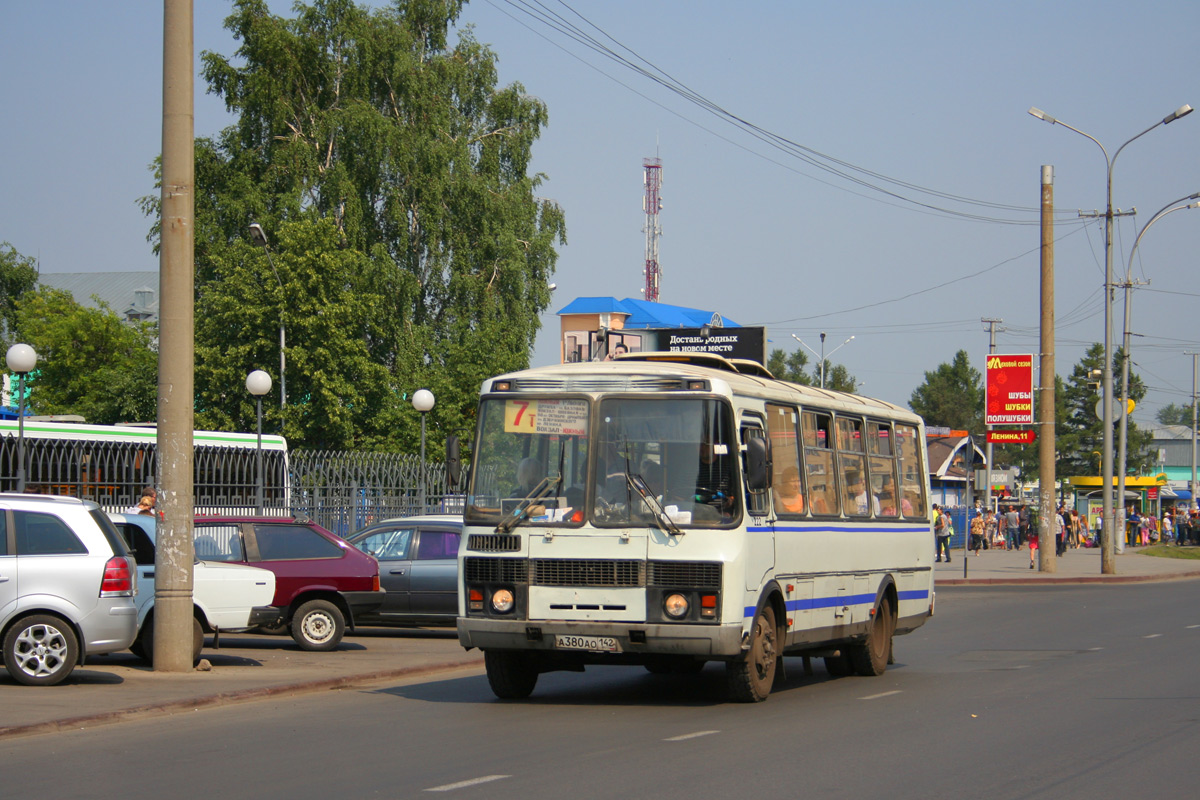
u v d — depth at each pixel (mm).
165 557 13820
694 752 9391
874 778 8414
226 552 16797
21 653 12242
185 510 13922
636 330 49125
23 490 19719
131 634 12711
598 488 11516
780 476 12688
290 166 43906
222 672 14062
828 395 14688
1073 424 107438
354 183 44531
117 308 96500
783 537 12414
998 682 14203
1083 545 65938
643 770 8656
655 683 14227
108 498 23062
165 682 12953
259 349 39875
